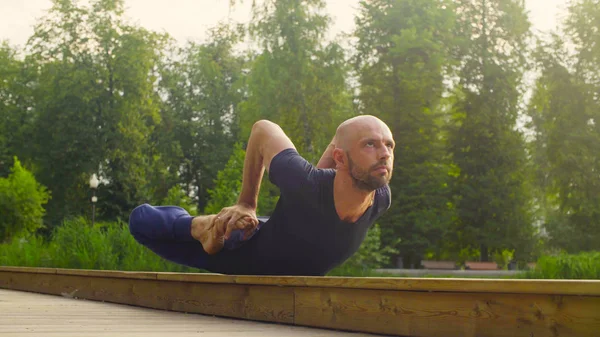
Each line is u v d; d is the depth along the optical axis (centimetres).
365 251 2581
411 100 4584
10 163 5581
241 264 510
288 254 477
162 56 5816
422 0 4716
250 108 4691
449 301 364
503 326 337
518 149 4822
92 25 5338
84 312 592
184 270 1474
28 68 5672
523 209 4741
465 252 4966
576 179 4709
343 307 425
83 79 5162
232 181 3284
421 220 4444
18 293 1000
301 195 446
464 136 4847
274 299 482
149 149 5822
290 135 4466
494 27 4912
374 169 424
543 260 1805
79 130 5225
